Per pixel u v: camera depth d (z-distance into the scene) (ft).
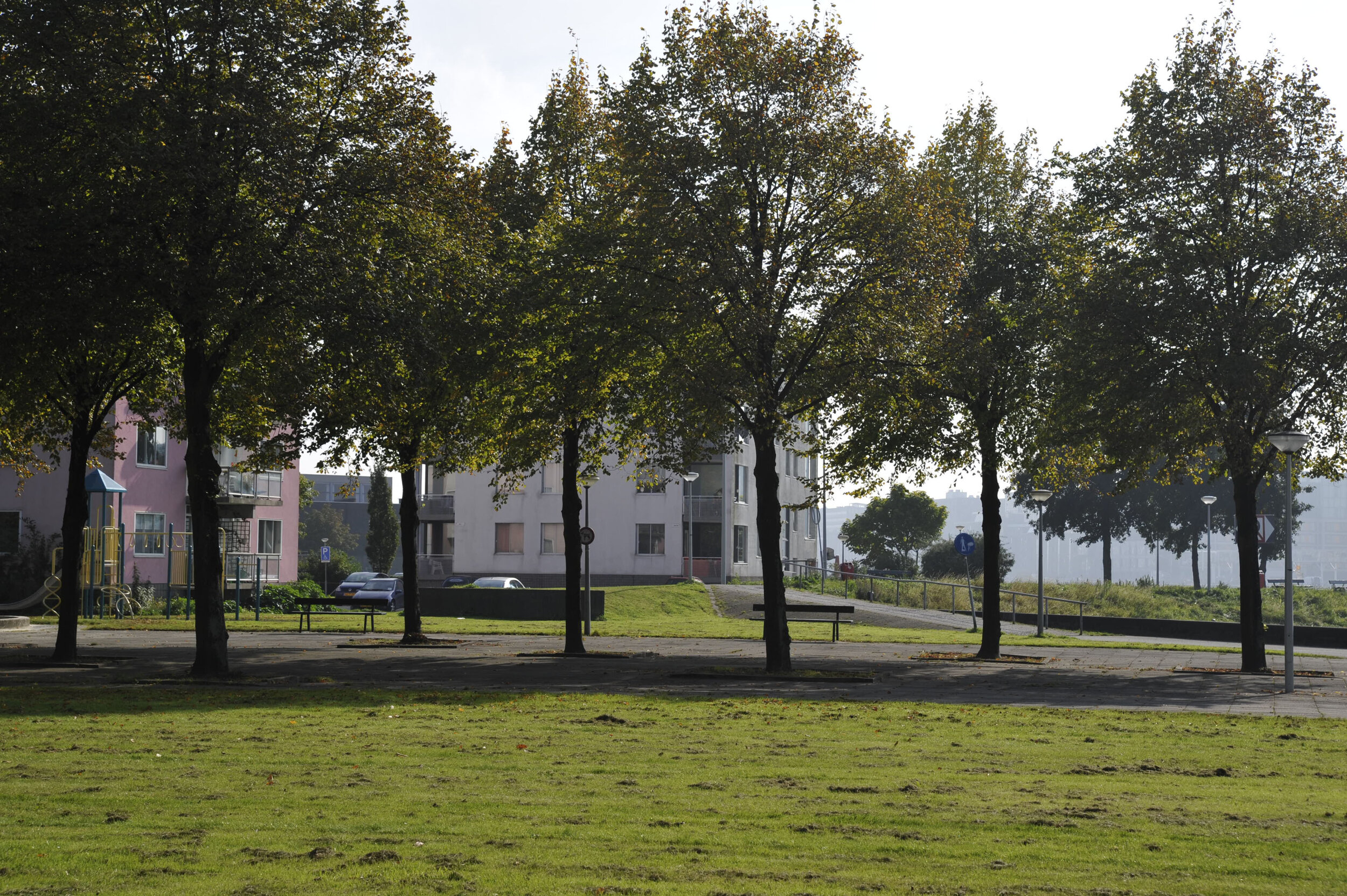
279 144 59.72
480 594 147.33
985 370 75.41
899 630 122.52
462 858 20.94
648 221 68.39
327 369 64.80
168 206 57.82
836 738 39.86
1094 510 281.54
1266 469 80.07
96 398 75.31
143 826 23.59
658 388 68.49
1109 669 78.74
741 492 218.18
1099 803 27.37
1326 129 80.02
